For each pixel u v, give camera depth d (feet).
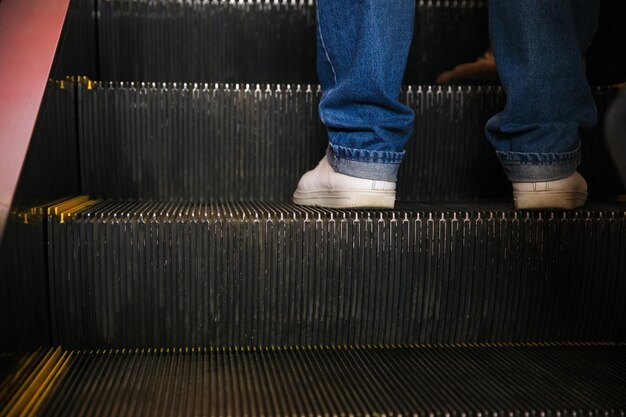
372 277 3.93
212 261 3.83
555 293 4.06
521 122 4.22
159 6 5.93
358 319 3.96
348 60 4.30
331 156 4.38
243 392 3.23
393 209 4.28
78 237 3.72
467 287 4.00
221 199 5.16
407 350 3.93
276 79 6.17
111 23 5.89
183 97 5.00
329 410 3.03
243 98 5.07
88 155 4.94
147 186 5.06
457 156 5.20
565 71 4.13
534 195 4.19
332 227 3.87
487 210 4.15
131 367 3.58
